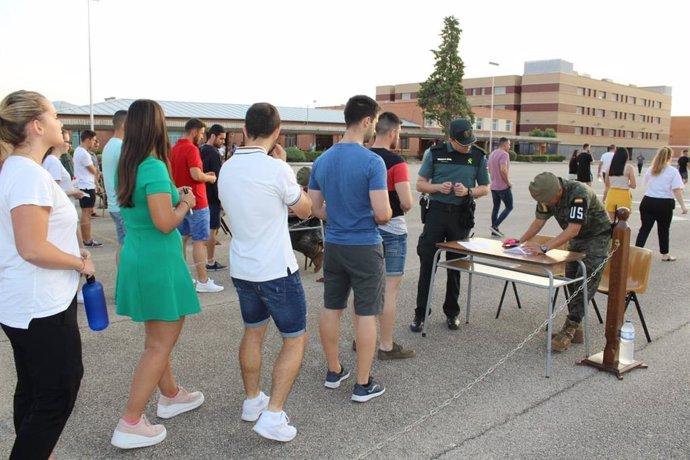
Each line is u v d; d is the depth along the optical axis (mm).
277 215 3076
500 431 3350
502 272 4730
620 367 4207
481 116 74250
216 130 7141
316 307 5832
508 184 10422
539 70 90500
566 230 4371
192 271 7254
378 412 3570
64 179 7570
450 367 4289
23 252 2246
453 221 4969
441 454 3100
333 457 3066
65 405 2494
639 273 4824
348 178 3467
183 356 4434
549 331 4086
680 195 8125
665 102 113375
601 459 3068
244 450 3119
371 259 3543
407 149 63531
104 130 43062
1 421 3402
